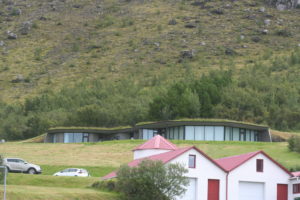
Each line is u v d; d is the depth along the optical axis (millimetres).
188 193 106750
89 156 164250
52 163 155250
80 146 182000
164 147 123500
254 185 111062
